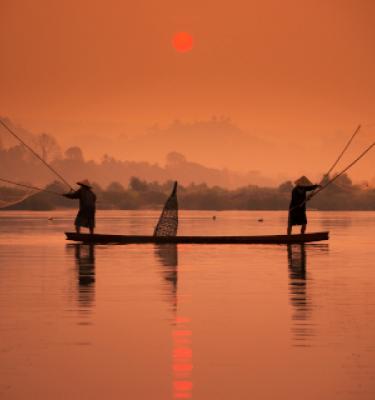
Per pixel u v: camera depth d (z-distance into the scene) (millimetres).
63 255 99875
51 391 38312
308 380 39844
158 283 71688
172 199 123188
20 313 55969
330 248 112812
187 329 50781
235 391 38312
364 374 40719
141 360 43312
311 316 55000
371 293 65438
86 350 45406
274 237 121500
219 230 170375
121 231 164625
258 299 62406
